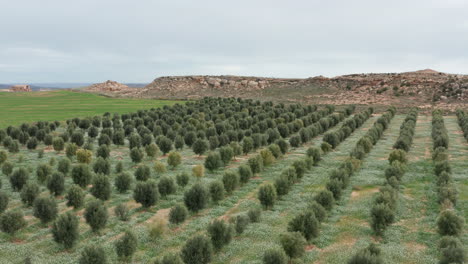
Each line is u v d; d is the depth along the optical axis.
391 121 75.31
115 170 34.50
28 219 22.52
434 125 56.62
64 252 18.19
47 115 82.19
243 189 29.22
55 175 26.55
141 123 64.19
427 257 17.42
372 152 43.81
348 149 46.09
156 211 24.34
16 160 38.38
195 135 48.06
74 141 46.69
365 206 24.66
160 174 33.72
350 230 20.86
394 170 29.42
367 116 77.44
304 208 24.55
